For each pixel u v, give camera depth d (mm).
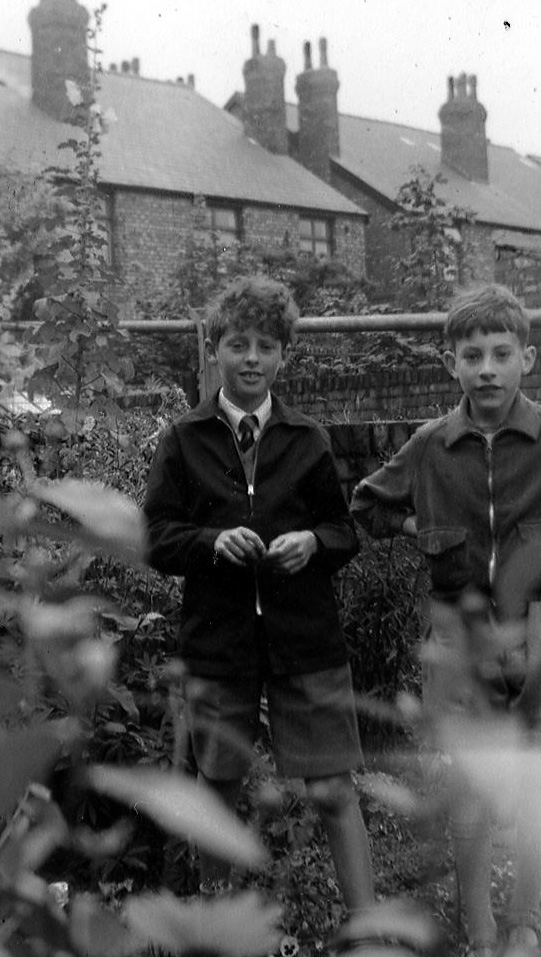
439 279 8336
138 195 18266
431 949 368
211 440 1914
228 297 1893
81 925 322
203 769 1519
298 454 1926
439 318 2990
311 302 8719
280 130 22688
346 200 22016
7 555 371
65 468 2262
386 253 22891
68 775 335
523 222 24875
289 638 1825
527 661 406
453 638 424
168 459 1909
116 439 2480
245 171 20906
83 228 2789
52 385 2611
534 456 1857
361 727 1886
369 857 1216
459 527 1870
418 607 2127
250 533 1768
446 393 4930
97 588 1740
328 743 1741
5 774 309
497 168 29516
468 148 26656
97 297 2666
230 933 314
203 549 1782
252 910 321
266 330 1884
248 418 1917
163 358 4941
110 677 358
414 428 2584
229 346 1897
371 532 2064
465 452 1895
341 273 14273
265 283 1922
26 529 373
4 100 17047
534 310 2672
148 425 2746
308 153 23891
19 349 2904
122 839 380
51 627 355
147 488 1919
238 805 1737
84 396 2662
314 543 1836
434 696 400
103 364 2652
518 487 1849
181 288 12188
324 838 1506
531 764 332
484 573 1839
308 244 21406
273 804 542
